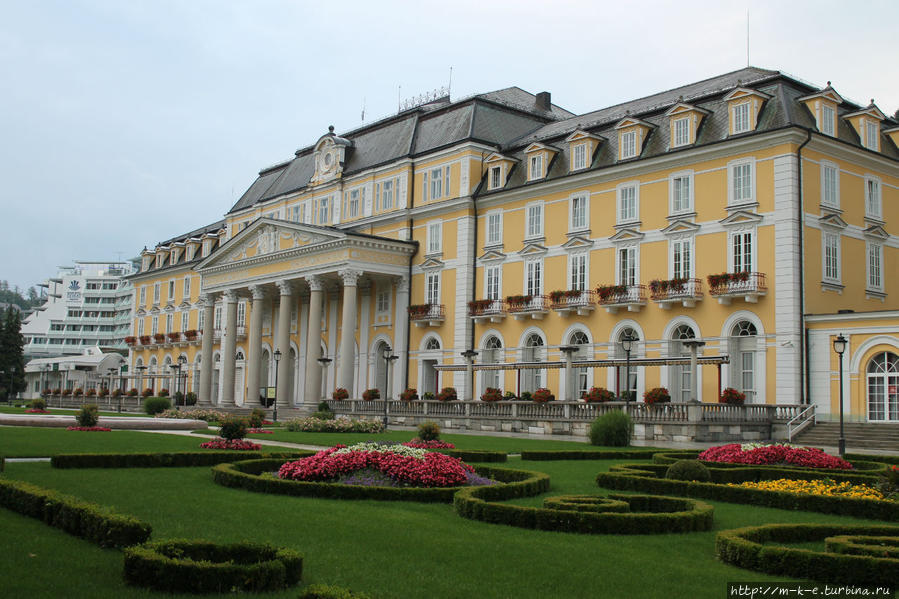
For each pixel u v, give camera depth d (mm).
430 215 56250
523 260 50750
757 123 40406
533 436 39062
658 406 36344
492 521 13570
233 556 9492
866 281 42281
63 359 108875
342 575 9789
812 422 36781
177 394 71125
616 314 45312
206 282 70938
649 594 9398
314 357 57656
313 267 58156
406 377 56688
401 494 15828
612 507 13930
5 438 28719
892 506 14719
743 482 19750
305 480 17375
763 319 39156
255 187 76688
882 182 43875
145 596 8492
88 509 11344
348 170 63344
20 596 8430
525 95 63594
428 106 62375
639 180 45062
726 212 41062
